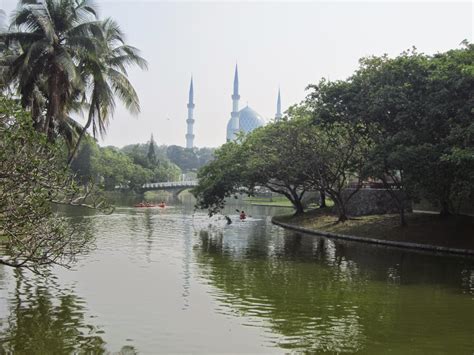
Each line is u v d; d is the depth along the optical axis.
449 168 31.48
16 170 13.70
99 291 20.03
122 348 13.82
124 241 35.94
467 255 31.91
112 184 109.94
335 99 38.81
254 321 16.62
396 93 34.25
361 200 52.28
